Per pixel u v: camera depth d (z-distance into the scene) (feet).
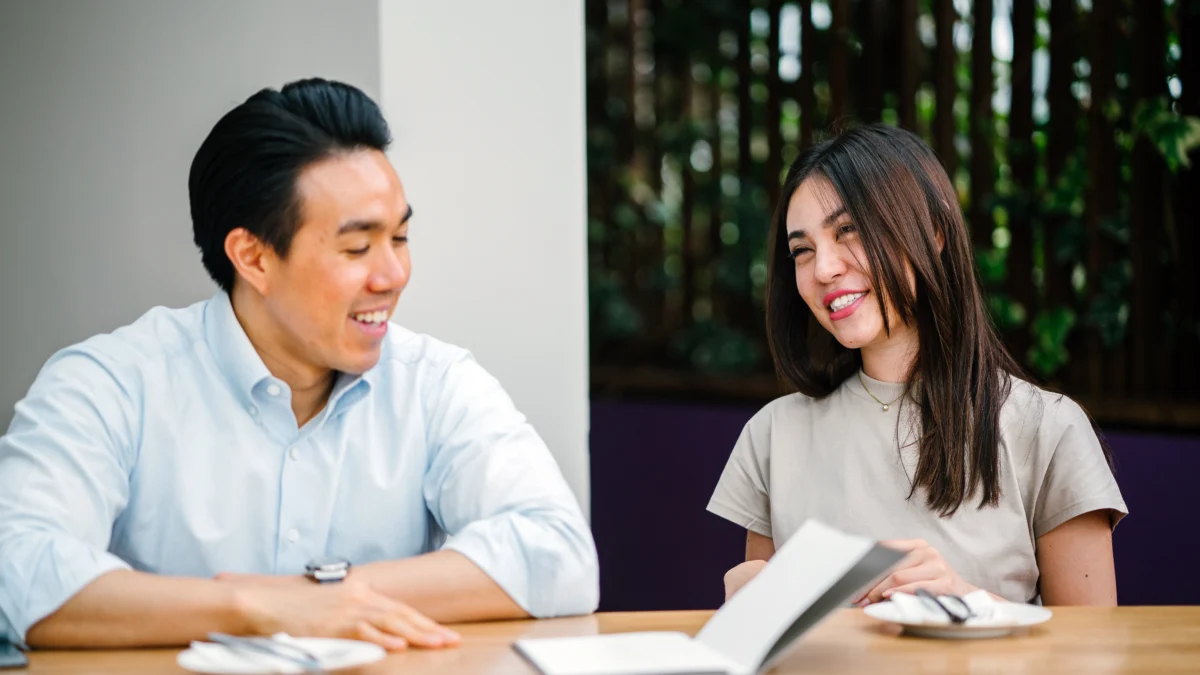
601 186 14.64
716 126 14.17
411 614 4.12
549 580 4.59
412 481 5.21
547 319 7.18
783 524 6.15
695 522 10.86
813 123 13.07
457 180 6.95
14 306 7.34
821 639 4.24
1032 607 4.50
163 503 4.88
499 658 3.92
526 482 4.97
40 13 7.23
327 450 5.08
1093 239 10.09
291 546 5.00
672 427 11.13
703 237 14.39
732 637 3.82
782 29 13.43
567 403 7.22
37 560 4.19
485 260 7.03
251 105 4.58
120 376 4.85
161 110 7.13
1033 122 10.67
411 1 6.79
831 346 6.28
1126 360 10.03
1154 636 4.27
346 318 4.63
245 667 3.57
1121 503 5.69
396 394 5.24
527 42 7.09
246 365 4.90
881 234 5.69
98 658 3.98
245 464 4.94
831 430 6.13
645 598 11.23
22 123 7.27
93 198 7.24
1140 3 9.65
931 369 5.83
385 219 4.56
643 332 14.70
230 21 6.99
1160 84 9.66
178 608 4.08
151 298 7.20
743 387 13.34
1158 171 9.68
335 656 3.71
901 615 4.30
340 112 4.56
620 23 14.47
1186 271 9.61
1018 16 10.68
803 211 5.84
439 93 6.89
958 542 5.76
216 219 4.65
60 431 4.61
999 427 5.80
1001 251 11.01
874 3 12.37
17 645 4.16
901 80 12.08
